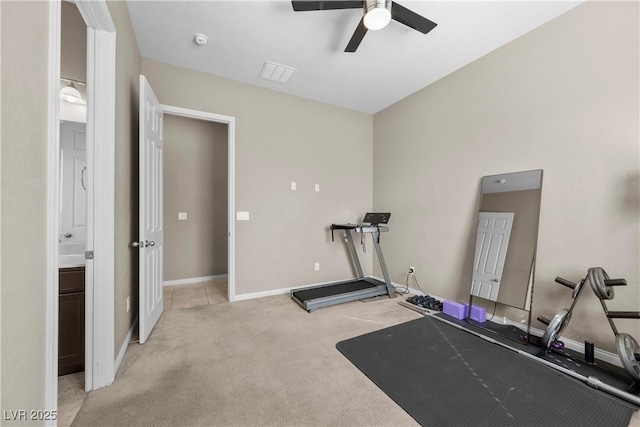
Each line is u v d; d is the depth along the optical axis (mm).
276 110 3686
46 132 940
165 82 3016
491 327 2629
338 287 3725
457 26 2424
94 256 1673
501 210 2699
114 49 1726
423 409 1533
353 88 3633
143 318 2256
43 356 931
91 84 1663
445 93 3305
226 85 3350
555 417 1471
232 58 2934
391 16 1925
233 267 3396
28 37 823
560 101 2314
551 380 1805
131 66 2344
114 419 1438
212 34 2535
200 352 2145
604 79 2076
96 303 1680
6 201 727
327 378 1820
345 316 2924
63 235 2449
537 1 2145
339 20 2354
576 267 2227
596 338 2107
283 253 3752
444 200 3320
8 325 737
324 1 1893
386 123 4246
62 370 1819
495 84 2779
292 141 3811
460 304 2887
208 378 1807
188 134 4328
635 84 1943
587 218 2168
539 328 2436
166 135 4180
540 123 2445
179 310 3076
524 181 2547
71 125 2486
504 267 2613
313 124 3984
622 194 2000
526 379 1814
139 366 1937
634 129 1952
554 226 2357
